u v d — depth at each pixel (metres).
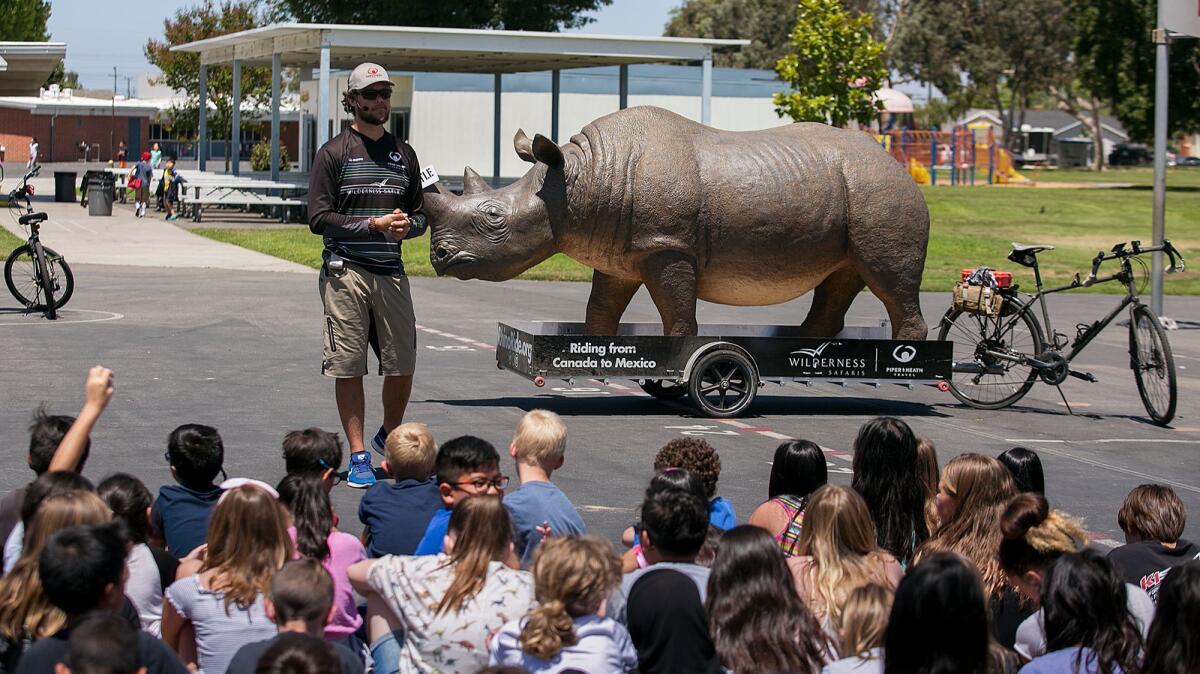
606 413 12.39
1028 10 89.50
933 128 103.88
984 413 13.40
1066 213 46.84
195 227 35.59
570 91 48.03
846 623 4.68
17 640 4.45
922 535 6.74
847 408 13.30
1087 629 4.64
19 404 11.59
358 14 55.66
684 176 12.19
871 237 12.60
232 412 11.57
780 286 12.70
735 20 89.81
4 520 5.82
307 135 49.72
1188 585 4.54
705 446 6.57
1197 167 110.94
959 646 4.14
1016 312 13.48
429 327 18.00
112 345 15.23
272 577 4.73
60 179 43.91
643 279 12.41
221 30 66.62
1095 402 14.41
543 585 4.58
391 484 6.77
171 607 5.06
